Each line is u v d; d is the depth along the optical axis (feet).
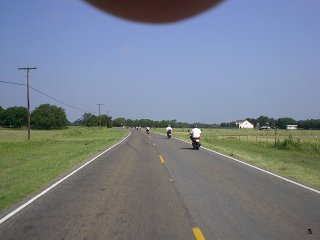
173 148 106.52
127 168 59.52
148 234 24.40
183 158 76.07
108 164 65.26
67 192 39.01
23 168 60.80
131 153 88.79
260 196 36.76
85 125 576.20
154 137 190.08
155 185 43.34
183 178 48.83
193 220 27.81
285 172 55.01
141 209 31.35
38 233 24.73
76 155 83.82
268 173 53.47
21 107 515.91
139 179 48.01
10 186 43.04
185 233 24.58
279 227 25.98
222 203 33.60
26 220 27.91
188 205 32.81
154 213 29.96
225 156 80.69
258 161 70.28
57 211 30.71
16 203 33.78
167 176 50.65
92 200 35.01
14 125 508.53
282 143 120.57
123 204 33.30
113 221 27.58
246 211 30.60
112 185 43.34
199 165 63.52
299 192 38.83
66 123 513.45
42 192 38.96
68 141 150.51
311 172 55.62
